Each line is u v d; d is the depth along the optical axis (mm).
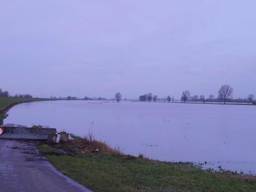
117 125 51656
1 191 10594
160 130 46781
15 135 24422
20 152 18922
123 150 27016
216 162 24781
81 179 12688
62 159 17062
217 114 102562
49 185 11555
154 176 14422
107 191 11133
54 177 12867
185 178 14516
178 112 108125
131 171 15234
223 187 13461
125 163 17875
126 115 79750
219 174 17422
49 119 58000
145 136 38594
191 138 39281
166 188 12180
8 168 14352
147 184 12648
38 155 18125
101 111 95875
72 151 20906
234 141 38000
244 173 20469
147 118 71438
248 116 93562
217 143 35844
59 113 78688
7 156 17438
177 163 21375
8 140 23734
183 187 12719
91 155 19844
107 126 49031
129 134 39750
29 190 10797
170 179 13992
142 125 53875
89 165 15867
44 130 24609
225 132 47562
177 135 41531
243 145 34906
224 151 30469
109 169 15266
